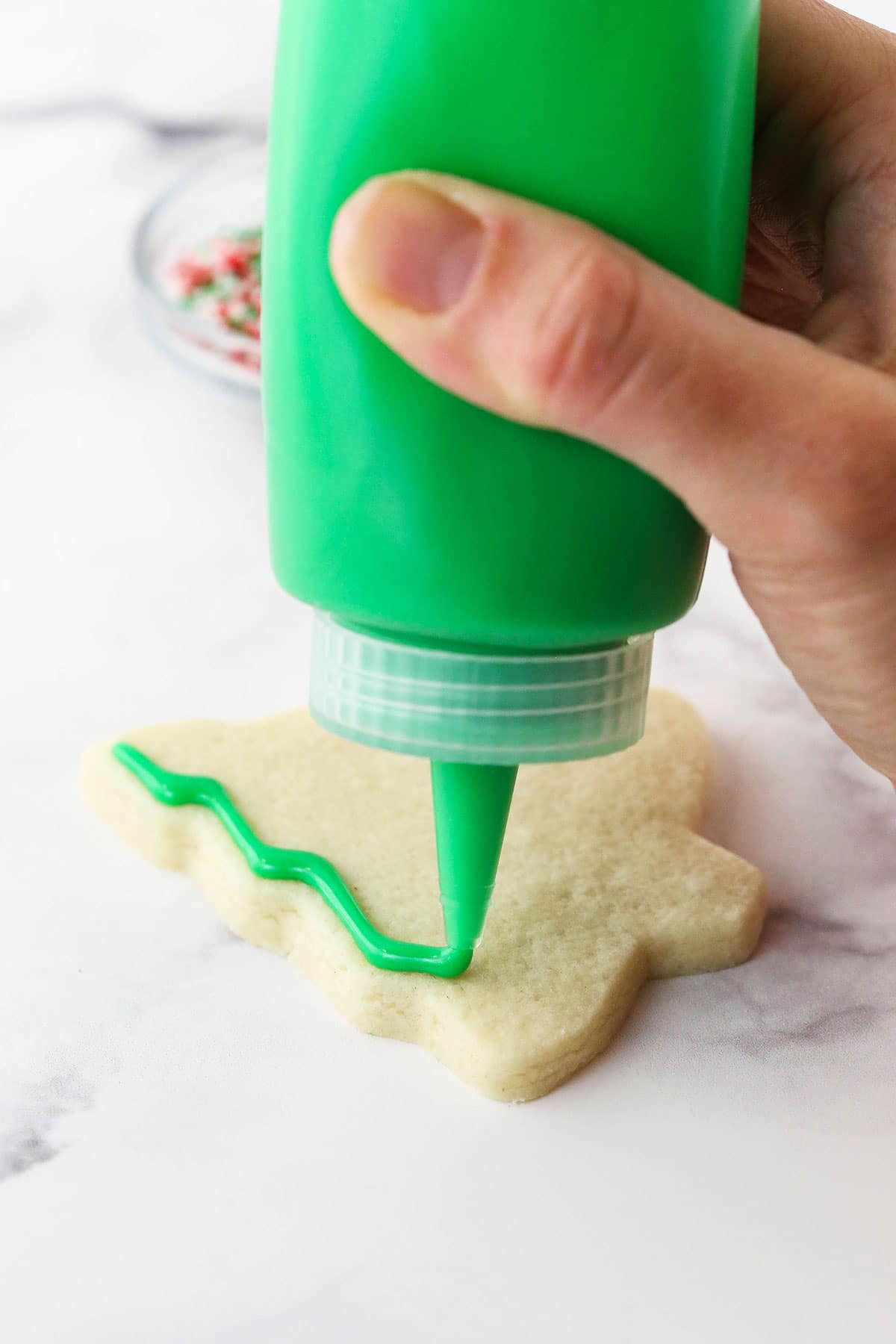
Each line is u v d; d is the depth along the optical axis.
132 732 0.33
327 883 0.30
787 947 0.31
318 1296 0.25
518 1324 0.25
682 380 0.23
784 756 0.36
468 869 0.28
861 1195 0.27
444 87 0.23
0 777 0.34
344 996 0.29
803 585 0.26
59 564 0.41
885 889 0.32
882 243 0.29
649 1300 0.25
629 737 0.27
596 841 0.32
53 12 0.69
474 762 0.26
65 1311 0.25
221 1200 0.26
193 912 0.31
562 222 0.23
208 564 0.41
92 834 0.33
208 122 0.62
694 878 0.31
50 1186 0.26
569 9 0.23
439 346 0.23
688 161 0.24
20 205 0.57
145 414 0.48
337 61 0.23
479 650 0.25
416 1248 0.26
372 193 0.23
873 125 0.30
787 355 0.24
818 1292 0.25
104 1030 0.29
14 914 0.31
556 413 0.23
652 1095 0.28
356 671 0.26
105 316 0.52
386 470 0.24
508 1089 0.28
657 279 0.23
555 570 0.25
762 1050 0.29
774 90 0.30
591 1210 0.26
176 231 0.53
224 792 0.32
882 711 0.29
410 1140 0.27
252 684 0.37
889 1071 0.29
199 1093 0.28
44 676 0.37
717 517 0.25
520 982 0.29
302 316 0.24
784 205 0.32
